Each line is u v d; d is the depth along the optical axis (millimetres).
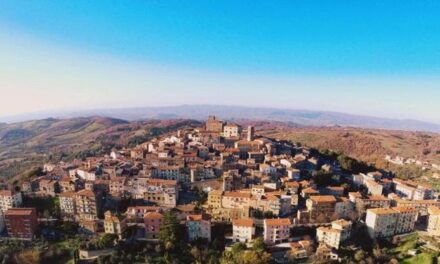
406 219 165000
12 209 155250
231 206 171750
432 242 152250
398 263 139250
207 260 139375
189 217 153000
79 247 140500
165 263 138500
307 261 138250
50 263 138375
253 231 149375
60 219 166375
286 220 151875
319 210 167625
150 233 151875
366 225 165375
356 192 192375
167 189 178875
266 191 180250
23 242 148375
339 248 146500
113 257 138125
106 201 178625
